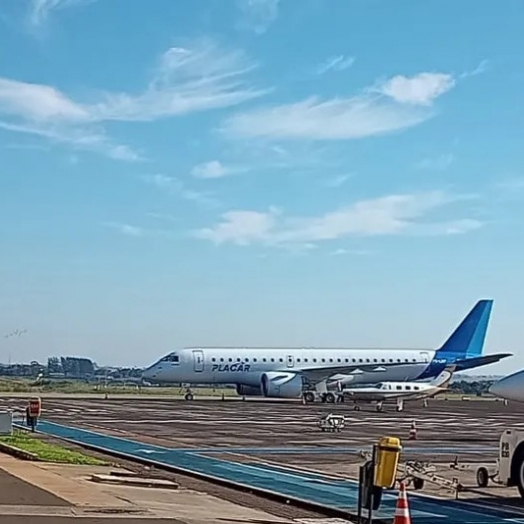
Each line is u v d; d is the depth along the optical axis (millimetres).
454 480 23406
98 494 18047
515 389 23109
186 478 24234
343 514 18219
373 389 79688
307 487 22422
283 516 17766
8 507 15648
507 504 20156
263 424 49438
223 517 16453
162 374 84875
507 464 20234
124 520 14742
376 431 45281
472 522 17781
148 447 33406
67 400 82562
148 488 20500
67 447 32312
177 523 14742
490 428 49750
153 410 64312
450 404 95625
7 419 32875
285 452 32781
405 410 75750
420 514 18625
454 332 91125
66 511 15445
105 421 49406
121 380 162000
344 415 62688
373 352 88500
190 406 72938
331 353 87938
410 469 23531
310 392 84688
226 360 86000
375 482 14008
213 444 35594
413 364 88250
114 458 29188
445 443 38438
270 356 86938
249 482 23328
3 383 146375
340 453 32531
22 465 23734
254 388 87875
